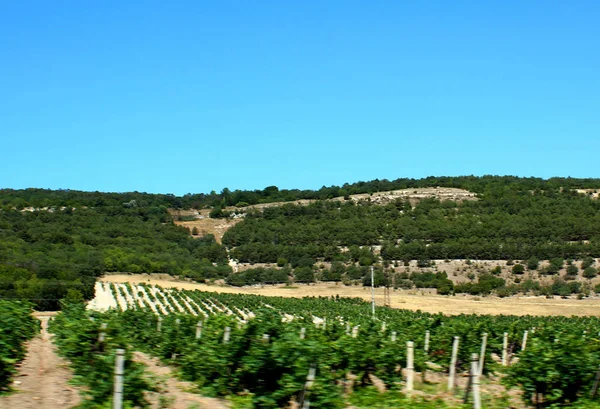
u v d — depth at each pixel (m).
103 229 107.31
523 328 34.31
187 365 18.11
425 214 117.06
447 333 25.25
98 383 13.09
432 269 90.06
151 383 14.05
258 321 17.12
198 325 21.59
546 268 85.69
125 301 70.19
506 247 92.19
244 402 14.25
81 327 17.05
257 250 100.50
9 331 17.78
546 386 16.58
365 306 65.81
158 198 153.50
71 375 16.77
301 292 82.94
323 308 62.97
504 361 26.75
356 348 17.75
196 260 98.81
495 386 20.75
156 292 77.56
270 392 14.22
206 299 75.62
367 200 133.75
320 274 91.19
